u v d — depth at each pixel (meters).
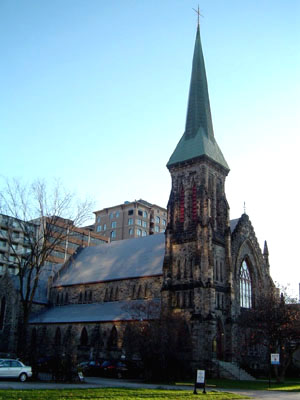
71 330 78.25
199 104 84.19
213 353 64.06
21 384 40.72
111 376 58.78
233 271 74.75
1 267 138.00
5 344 83.56
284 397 39.00
